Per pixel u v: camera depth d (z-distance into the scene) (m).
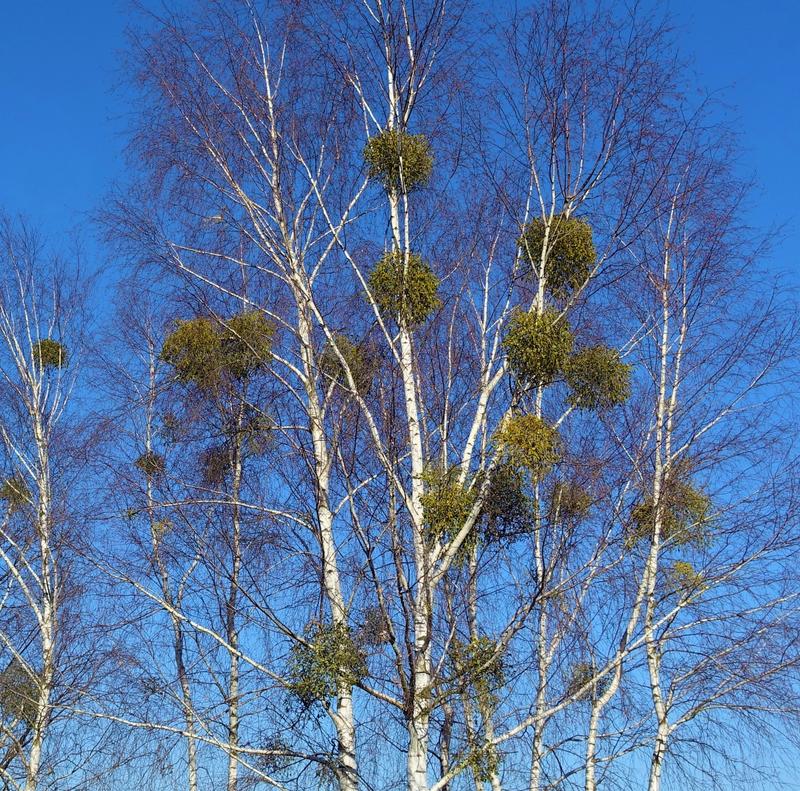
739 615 12.24
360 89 14.09
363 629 11.56
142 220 14.05
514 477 11.93
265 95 14.41
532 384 12.20
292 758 11.80
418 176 13.38
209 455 13.95
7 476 15.83
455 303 13.11
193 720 12.53
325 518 12.55
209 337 13.38
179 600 13.72
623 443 13.03
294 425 13.34
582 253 12.66
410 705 10.93
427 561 11.40
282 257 13.87
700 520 12.79
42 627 14.53
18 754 14.26
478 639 11.29
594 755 11.93
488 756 11.01
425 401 12.73
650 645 12.38
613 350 12.76
